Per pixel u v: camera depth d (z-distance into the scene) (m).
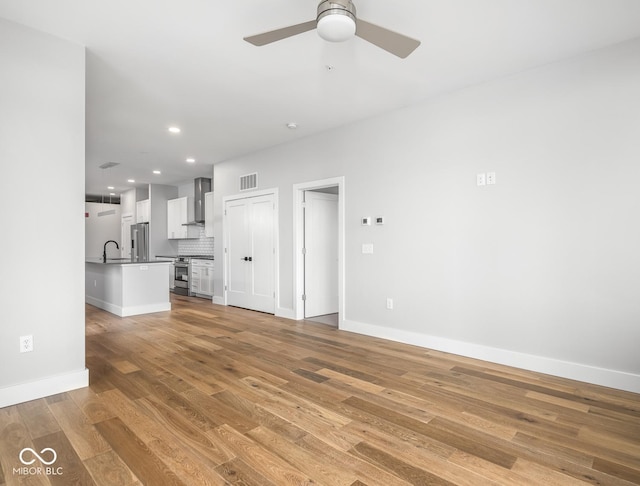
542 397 2.57
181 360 3.36
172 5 2.28
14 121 2.41
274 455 1.87
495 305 3.32
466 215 3.50
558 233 2.98
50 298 2.55
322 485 1.64
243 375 2.98
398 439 2.02
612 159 2.74
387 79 3.31
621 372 2.71
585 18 2.42
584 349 2.87
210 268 7.11
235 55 2.89
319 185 4.84
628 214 2.69
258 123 4.45
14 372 2.41
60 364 2.61
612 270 2.75
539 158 3.08
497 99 3.30
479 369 3.13
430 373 3.04
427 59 2.96
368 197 4.28
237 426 2.16
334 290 5.65
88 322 5.02
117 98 3.69
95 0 2.21
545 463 1.81
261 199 5.75
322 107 3.96
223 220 6.48
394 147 4.04
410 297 3.90
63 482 1.65
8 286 2.38
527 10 2.33
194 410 2.36
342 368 3.16
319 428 2.14
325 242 5.52
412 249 3.88
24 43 2.46
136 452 1.88
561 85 2.97
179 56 2.90
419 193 3.83
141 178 8.20
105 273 6.05
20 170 2.43
